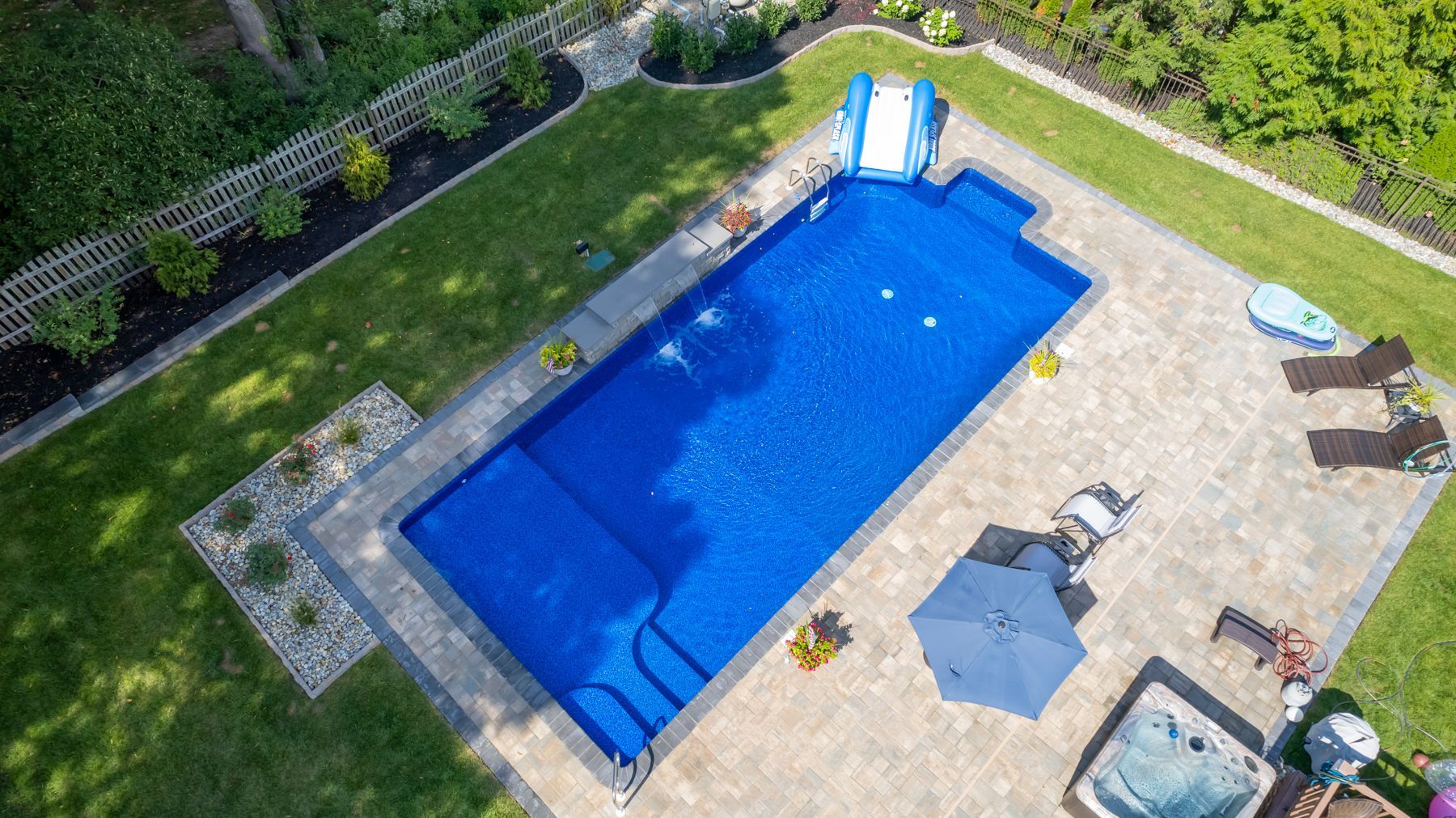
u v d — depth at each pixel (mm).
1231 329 18656
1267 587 15430
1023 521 16203
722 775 13758
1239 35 20547
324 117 20453
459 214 20672
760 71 23844
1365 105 19234
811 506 17109
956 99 23188
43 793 13547
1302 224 20359
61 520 16031
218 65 22156
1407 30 18078
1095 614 15219
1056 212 20703
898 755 13914
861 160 21188
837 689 14523
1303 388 17516
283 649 14875
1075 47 23469
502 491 17000
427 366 18250
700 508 17109
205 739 14031
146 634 14945
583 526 16578
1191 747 13156
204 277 18734
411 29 23234
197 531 16094
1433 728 14000
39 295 17766
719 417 18250
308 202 20703
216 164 19062
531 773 13820
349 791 13633
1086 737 14070
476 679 14648
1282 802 12586
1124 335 18578
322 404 17672
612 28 25016
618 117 22781
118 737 14016
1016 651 13312
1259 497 16438
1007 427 17344
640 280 18656
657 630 15625
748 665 14773
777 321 19656
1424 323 18656
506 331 18766
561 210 20797
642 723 14688
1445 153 19078
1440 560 15664
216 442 17125
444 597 15477
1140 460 16891
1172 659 14773
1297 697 13789
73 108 17109
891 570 15695
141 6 25422
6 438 16797
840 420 18156
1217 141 21891
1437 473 16500
